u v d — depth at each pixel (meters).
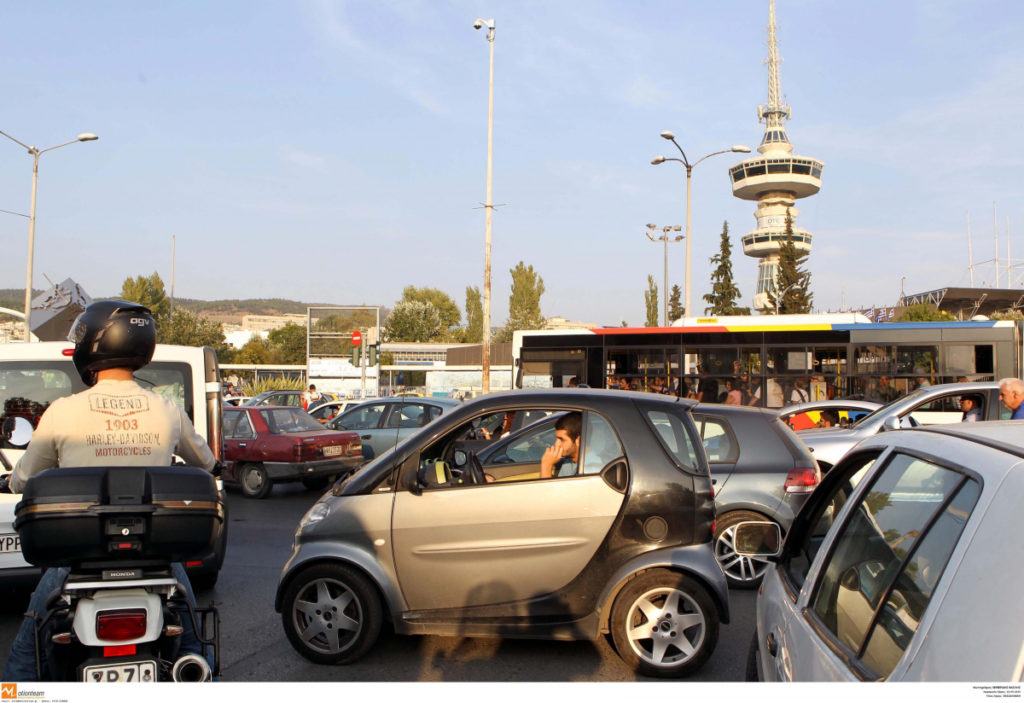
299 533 5.63
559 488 5.33
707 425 7.79
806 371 18.44
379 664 5.43
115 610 2.84
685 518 5.24
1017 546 1.70
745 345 18.78
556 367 19.88
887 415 10.26
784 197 113.69
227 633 6.20
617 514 5.25
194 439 3.55
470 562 5.32
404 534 5.39
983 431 2.38
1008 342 17.72
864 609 2.36
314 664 5.45
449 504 5.39
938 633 1.80
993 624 1.65
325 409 22.00
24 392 6.83
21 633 3.30
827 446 10.16
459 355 58.25
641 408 5.49
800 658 2.61
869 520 2.65
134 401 3.30
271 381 37.31
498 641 5.90
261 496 13.55
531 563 5.29
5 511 6.24
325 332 36.91
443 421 5.61
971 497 1.99
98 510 2.79
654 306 58.00
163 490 2.89
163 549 2.88
